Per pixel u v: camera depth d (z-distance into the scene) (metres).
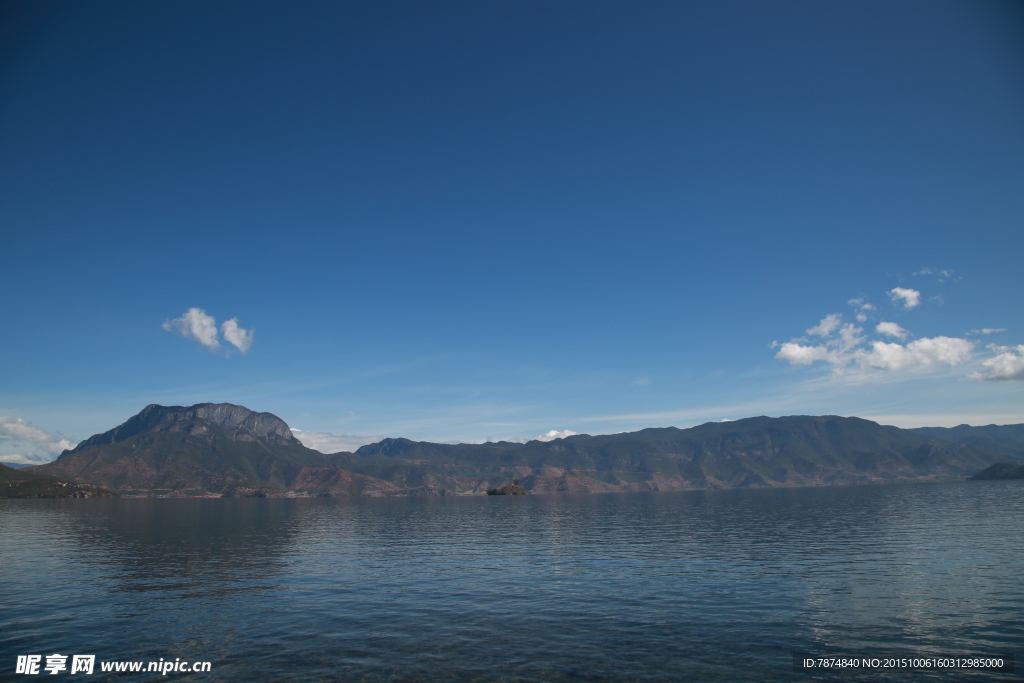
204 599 41.66
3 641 31.52
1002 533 74.06
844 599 38.56
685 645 29.69
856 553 59.75
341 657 28.56
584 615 36.06
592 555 64.50
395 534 97.31
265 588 45.78
